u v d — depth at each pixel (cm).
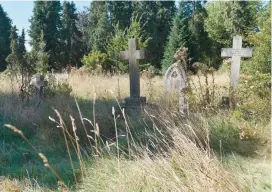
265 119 518
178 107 600
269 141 438
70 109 591
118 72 1855
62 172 371
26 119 602
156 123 518
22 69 845
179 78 733
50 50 3675
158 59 3462
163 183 271
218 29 3192
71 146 500
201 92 646
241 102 582
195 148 300
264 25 704
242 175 324
